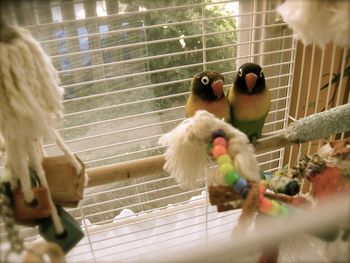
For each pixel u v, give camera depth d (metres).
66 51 0.69
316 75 0.89
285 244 0.38
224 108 0.66
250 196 0.42
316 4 0.40
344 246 0.38
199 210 0.90
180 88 0.87
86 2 0.64
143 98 0.86
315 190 0.51
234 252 0.33
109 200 0.85
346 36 0.39
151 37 0.80
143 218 0.87
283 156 0.96
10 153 0.43
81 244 0.76
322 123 0.59
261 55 0.81
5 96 0.39
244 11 0.82
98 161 0.83
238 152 0.46
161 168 0.59
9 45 0.38
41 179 0.45
